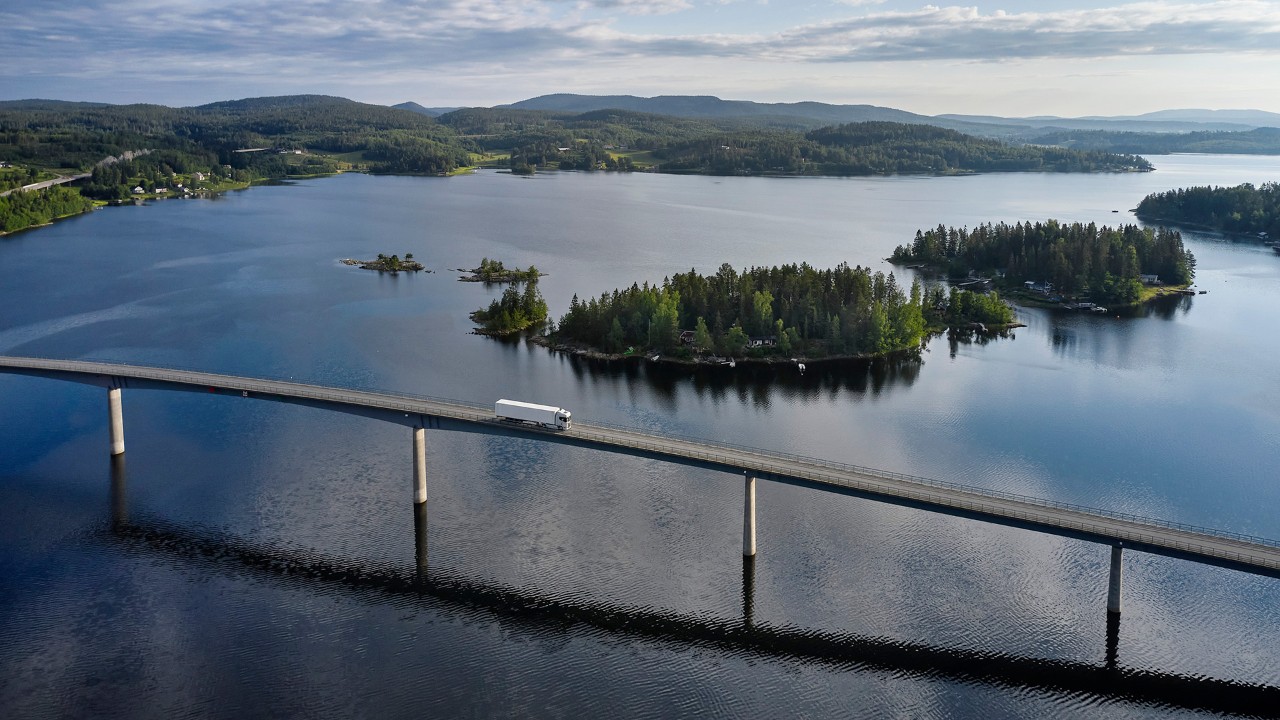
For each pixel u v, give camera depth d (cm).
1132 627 11938
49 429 18238
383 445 17688
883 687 10750
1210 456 17938
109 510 14800
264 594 12444
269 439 17888
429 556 13512
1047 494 16088
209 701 10325
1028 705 10475
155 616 11900
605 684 10738
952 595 12656
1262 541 13138
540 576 13000
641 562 13412
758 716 10275
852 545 13975
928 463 17488
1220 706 10500
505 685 10669
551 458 17162
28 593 12362
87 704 10250
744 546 13475
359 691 10525
